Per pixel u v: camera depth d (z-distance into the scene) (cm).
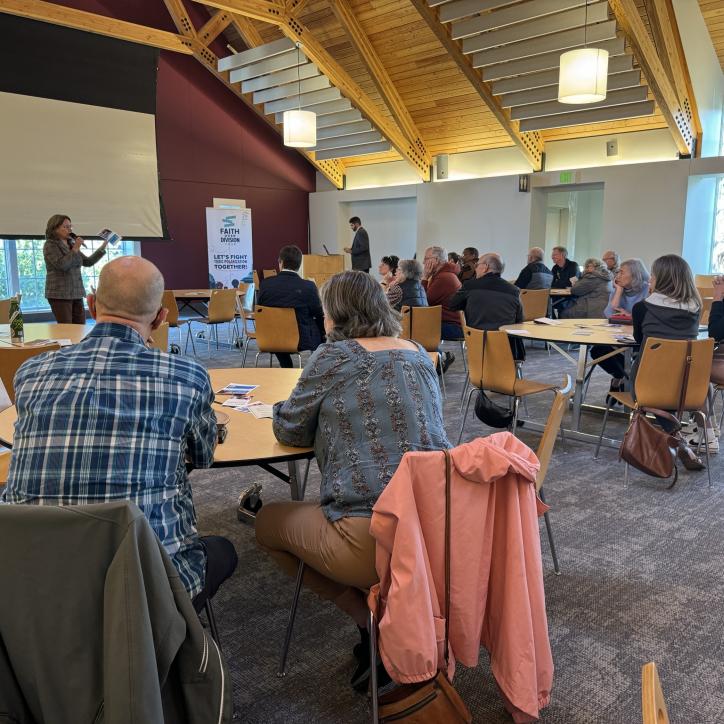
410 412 157
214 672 115
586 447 393
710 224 859
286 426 171
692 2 673
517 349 469
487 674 185
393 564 132
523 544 145
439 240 1065
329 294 173
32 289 951
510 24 702
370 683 162
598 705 171
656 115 802
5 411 221
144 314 137
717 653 193
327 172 1191
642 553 255
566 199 1120
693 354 307
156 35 916
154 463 127
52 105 831
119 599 99
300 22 810
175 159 1049
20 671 105
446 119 955
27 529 100
